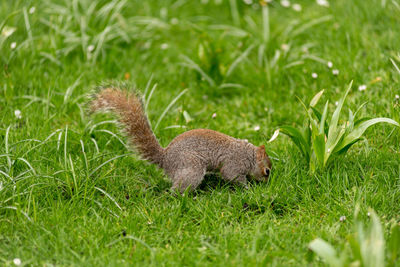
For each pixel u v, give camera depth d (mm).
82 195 8281
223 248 6953
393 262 6062
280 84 12242
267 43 13680
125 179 8938
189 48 14727
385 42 12992
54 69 13125
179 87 12969
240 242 7070
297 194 8422
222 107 12000
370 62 12273
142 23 15188
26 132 10000
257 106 11766
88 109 9234
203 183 9273
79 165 9211
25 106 10953
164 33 15383
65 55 13359
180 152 8703
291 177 8773
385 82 11336
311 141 8930
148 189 8680
